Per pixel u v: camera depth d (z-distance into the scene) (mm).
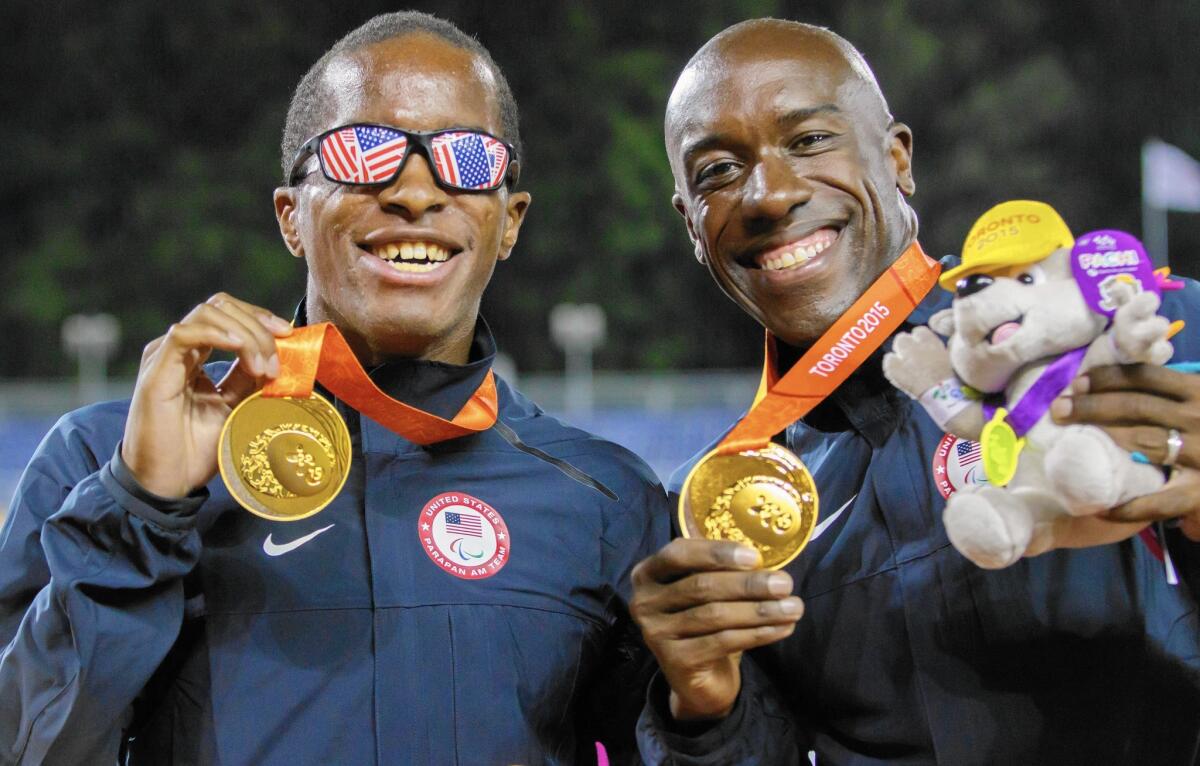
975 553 1647
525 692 2209
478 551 2256
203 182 21266
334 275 2248
